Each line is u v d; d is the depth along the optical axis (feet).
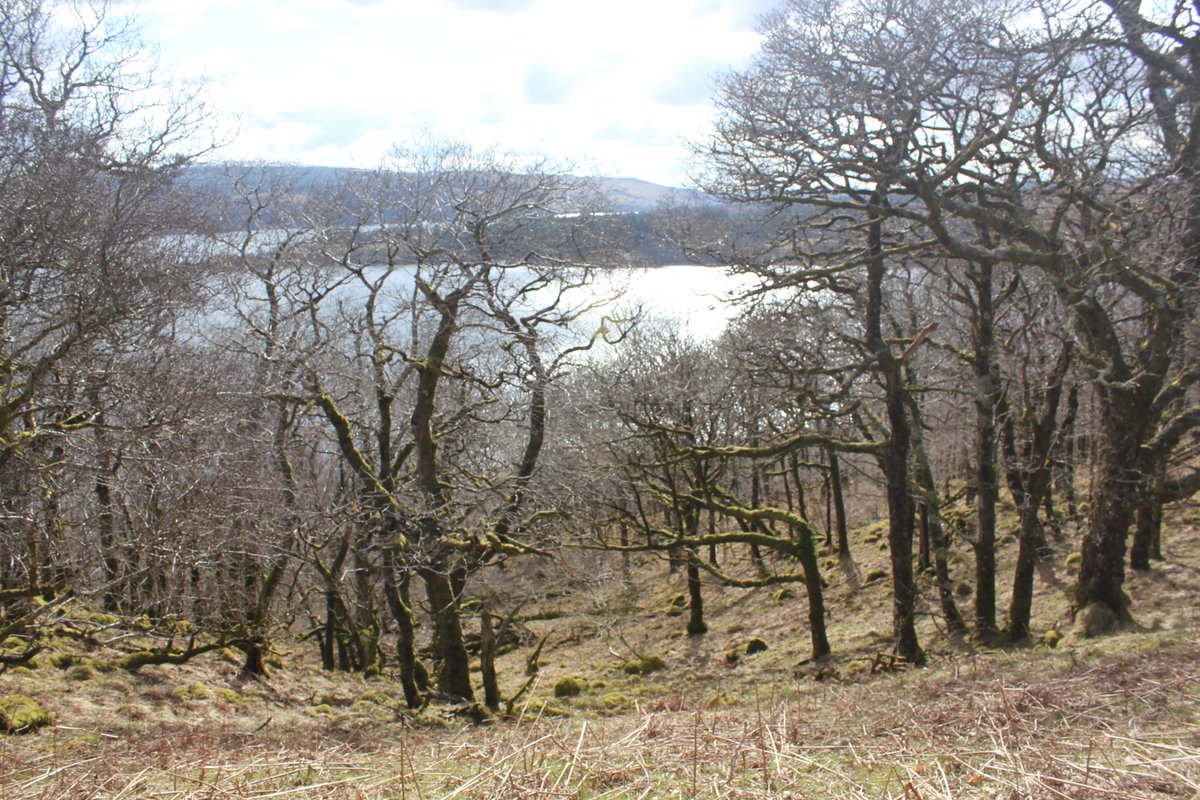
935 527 63.21
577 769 20.51
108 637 56.75
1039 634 57.77
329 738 34.53
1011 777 18.22
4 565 39.88
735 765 20.26
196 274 48.39
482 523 51.93
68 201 38.22
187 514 38.75
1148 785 17.46
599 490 62.75
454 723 46.75
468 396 66.23
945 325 74.59
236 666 63.46
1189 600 56.49
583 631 87.71
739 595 105.81
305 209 68.44
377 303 69.10
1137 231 47.21
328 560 75.25
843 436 75.10
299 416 64.80
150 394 41.09
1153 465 49.21
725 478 104.88
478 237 53.67
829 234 63.62
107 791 20.53
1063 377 59.82
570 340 71.10
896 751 20.81
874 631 74.02
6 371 37.29
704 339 82.12
